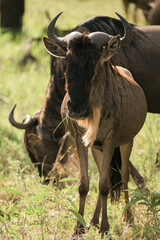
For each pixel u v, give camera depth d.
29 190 21.97
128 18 43.00
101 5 78.94
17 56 55.34
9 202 20.00
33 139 24.75
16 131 33.12
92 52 15.76
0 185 22.47
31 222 17.75
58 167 23.80
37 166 25.06
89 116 16.39
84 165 17.61
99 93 16.59
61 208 18.28
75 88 15.66
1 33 63.09
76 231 16.95
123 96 17.86
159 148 26.80
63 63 23.14
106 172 17.30
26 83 45.94
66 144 24.06
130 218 17.53
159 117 32.22
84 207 17.89
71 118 16.36
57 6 79.94
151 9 37.00
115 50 16.16
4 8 64.38
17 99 40.72
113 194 18.98
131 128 18.45
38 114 25.84
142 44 24.92
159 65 24.83
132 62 24.50
